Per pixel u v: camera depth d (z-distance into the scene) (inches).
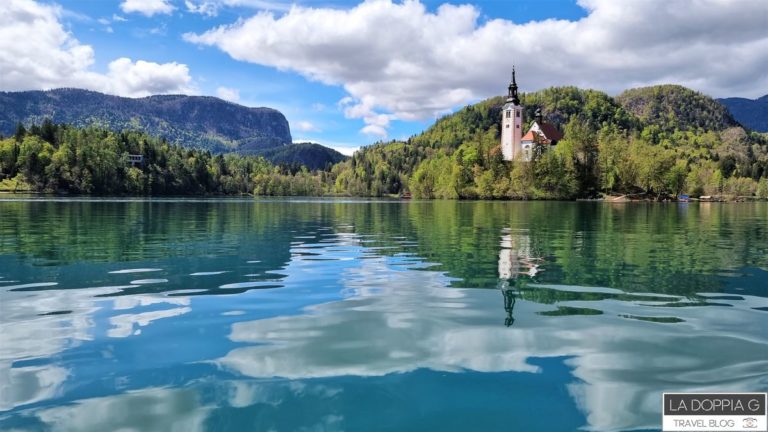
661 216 1619.1
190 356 215.0
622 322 272.7
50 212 1472.7
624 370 200.8
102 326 259.3
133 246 616.4
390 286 373.4
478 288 366.6
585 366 204.8
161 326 260.5
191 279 396.5
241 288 362.6
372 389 180.5
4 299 319.6
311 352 221.3
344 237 776.9
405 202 3442.4
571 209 2177.7
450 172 5022.1
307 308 303.4
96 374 192.9
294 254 561.0
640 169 4517.7
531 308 304.7
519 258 532.4
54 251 559.8
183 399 170.9
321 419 156.9
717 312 296.2
